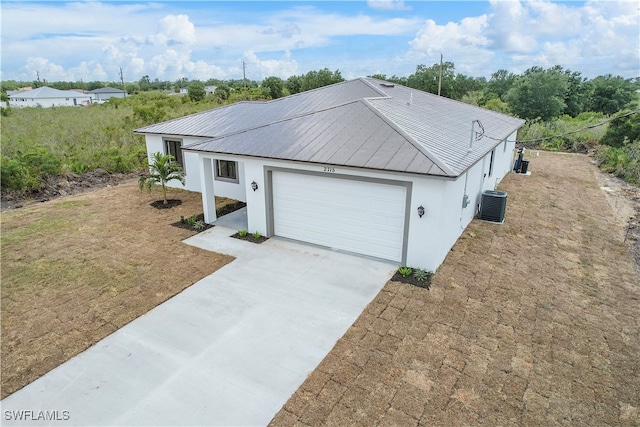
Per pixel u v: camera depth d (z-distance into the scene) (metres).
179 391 5.98
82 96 91.81
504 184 18.70
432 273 9.59
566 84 45.16
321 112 13.27
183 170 16.78
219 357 6.72
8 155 20.06
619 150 23.89
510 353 6.80
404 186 9.41
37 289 8.90
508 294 8.73
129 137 25.88
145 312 8.05
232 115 17.47
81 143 24.22
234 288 8.97
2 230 12.44
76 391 6.00
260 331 7.41
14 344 7.04
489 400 5.78
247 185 11.80
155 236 12.01
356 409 5.61
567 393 5.95
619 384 6.15
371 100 13.81
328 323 7.64
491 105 45.81
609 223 13.63
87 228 12.66
